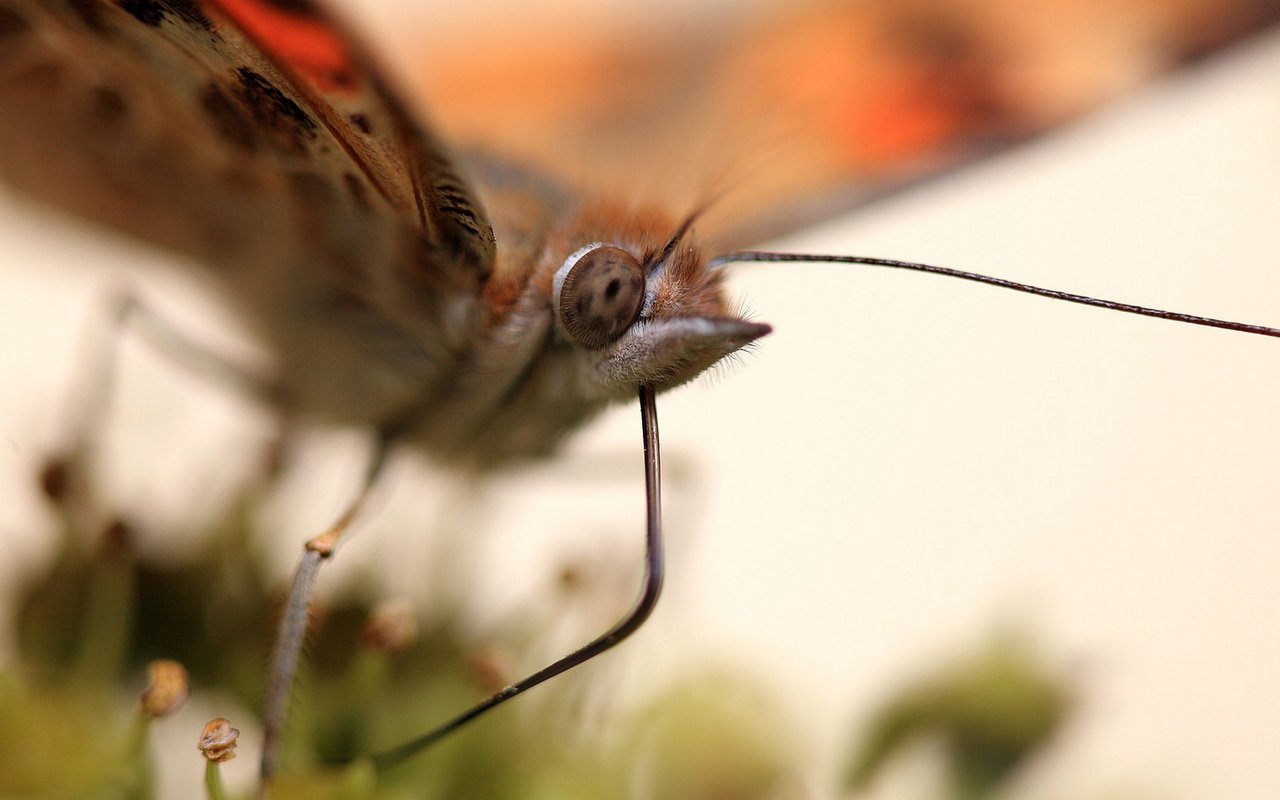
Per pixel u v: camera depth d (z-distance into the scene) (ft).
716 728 0.30
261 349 0.30
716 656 0.30
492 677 0.29
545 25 0.33
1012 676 0.30
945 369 0.36
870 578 0.34
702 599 0.32
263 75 0.27
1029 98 0.29
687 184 0.30
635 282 0.28
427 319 0.29
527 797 0.29
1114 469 0.35
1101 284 0.36
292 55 0.27
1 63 0.29
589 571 0.30
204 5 0.27
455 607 0.30
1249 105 0.35
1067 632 0.31
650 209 0.29
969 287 0.38
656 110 0.31
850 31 0.30
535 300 0.28
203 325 0.33
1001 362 0.36
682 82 0.31
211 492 0.30
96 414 0.31
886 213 0.30
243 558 0.30
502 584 0.31
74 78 0.29
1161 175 0.36
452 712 0.29
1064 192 0.36
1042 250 0.36
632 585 0.30
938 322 0.37
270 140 0.28
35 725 0.28
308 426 0.30
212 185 0.29
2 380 0.32
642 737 0.29
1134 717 0.33
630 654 0.30
